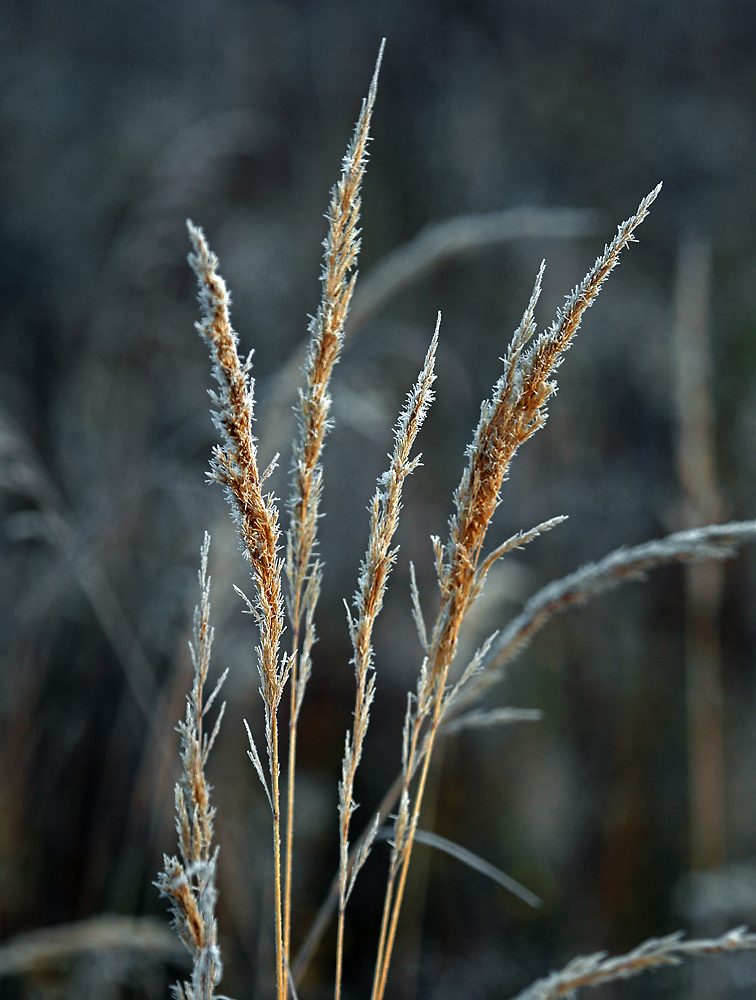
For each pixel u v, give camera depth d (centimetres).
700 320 267
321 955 301
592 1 600
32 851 282
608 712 374
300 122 571
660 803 350
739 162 562
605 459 426
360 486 396
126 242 394
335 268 87
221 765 281
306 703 371
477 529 94
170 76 583
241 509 85
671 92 591
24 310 443
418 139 551
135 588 320
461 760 354
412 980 294
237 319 411
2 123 530
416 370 410
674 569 399
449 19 586
